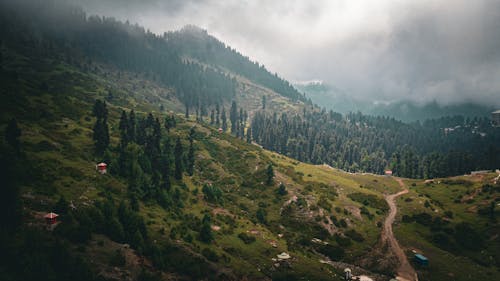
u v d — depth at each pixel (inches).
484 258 3934.5
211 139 7234.3
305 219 4589.1
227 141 7406.5
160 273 2501.2
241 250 3403.1
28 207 2561.5
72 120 5393.7
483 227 4552.2
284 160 7504.9
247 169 6102.4
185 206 4099.4
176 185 4643.2
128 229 2790.4
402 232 4537.4
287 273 3125.0
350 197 5629.9
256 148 7824.8
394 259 3838.6
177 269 2672.2
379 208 5334.6
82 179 3427.7
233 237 3651.6
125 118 5511.8
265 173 5831.7
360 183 6943.9
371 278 3440.0
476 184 6058.1
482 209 4960.6
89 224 2573.8
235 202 4970.5
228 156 6599.4
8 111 4498.0
